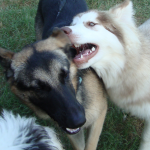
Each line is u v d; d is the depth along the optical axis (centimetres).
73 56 82
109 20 84
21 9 159
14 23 150
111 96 93
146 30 101
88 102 83
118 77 85
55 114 70
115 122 105
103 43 82
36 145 56
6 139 55
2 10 159
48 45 75
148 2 155
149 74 83
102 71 87
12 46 136
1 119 59
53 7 115
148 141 90
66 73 72
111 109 108
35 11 156
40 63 70
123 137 101
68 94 69
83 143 91
